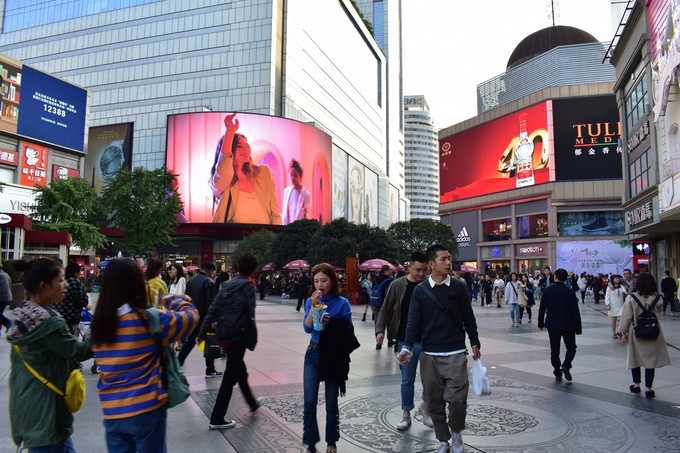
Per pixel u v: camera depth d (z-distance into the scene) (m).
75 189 34.81
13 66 39.72
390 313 6.07
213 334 7.79
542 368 8.84
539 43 71.62
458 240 67.88
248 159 60.88
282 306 25.94
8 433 4.96
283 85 70.75
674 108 20.00
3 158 38.78
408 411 5.39
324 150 70.44
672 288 20.25
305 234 44.06
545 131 56.62
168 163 61.53
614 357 10.10
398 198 127.19
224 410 5.28
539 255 56.84
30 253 28.22
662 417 5.72
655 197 22.61
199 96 69.69
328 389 4.61
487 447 4.70
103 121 73.38
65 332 2.98
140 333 2.90
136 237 36.19
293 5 73.94
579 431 5.19
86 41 76.88
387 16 149.38
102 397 2.89
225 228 63.22
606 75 57.97
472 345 4.65
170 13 73.19
